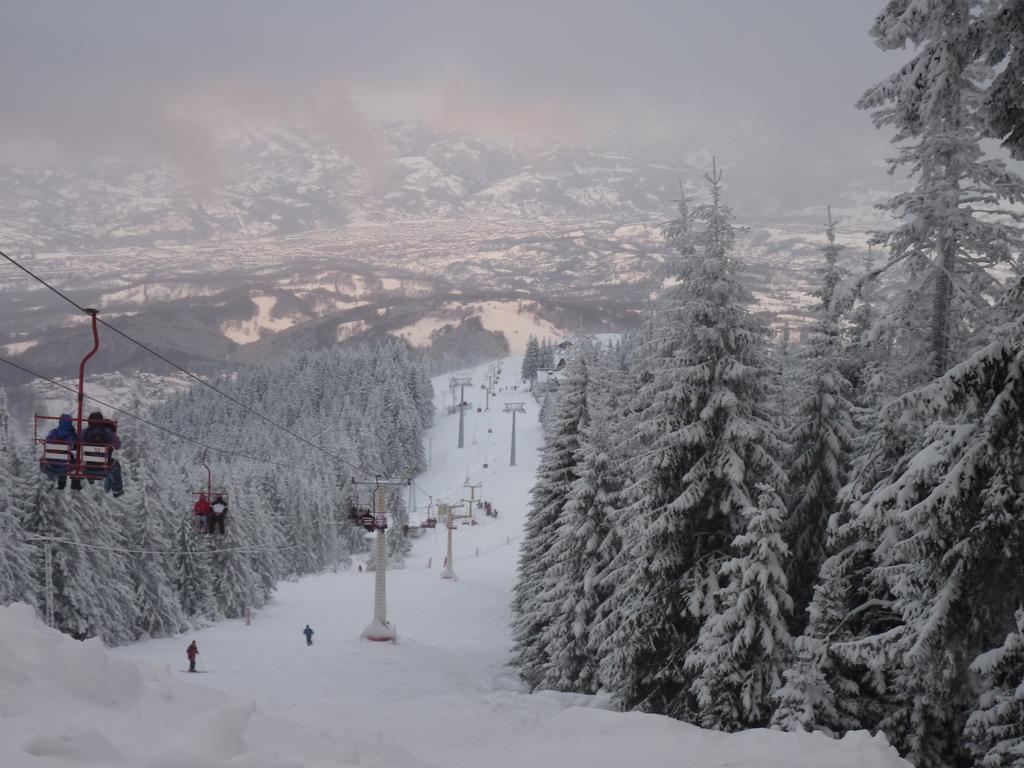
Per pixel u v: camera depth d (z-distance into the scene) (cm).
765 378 2130
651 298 2200
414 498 14750
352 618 5956
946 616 1230
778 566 1850
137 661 803
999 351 998
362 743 730
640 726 1393
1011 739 1230
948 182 1636
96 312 1347
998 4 1047
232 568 6038
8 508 4141
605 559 3008
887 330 1670
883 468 1752
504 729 1862
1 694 496
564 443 3672
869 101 1248
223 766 439
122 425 5319
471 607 6500
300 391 18612
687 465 2158
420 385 19900
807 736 1109
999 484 1030
